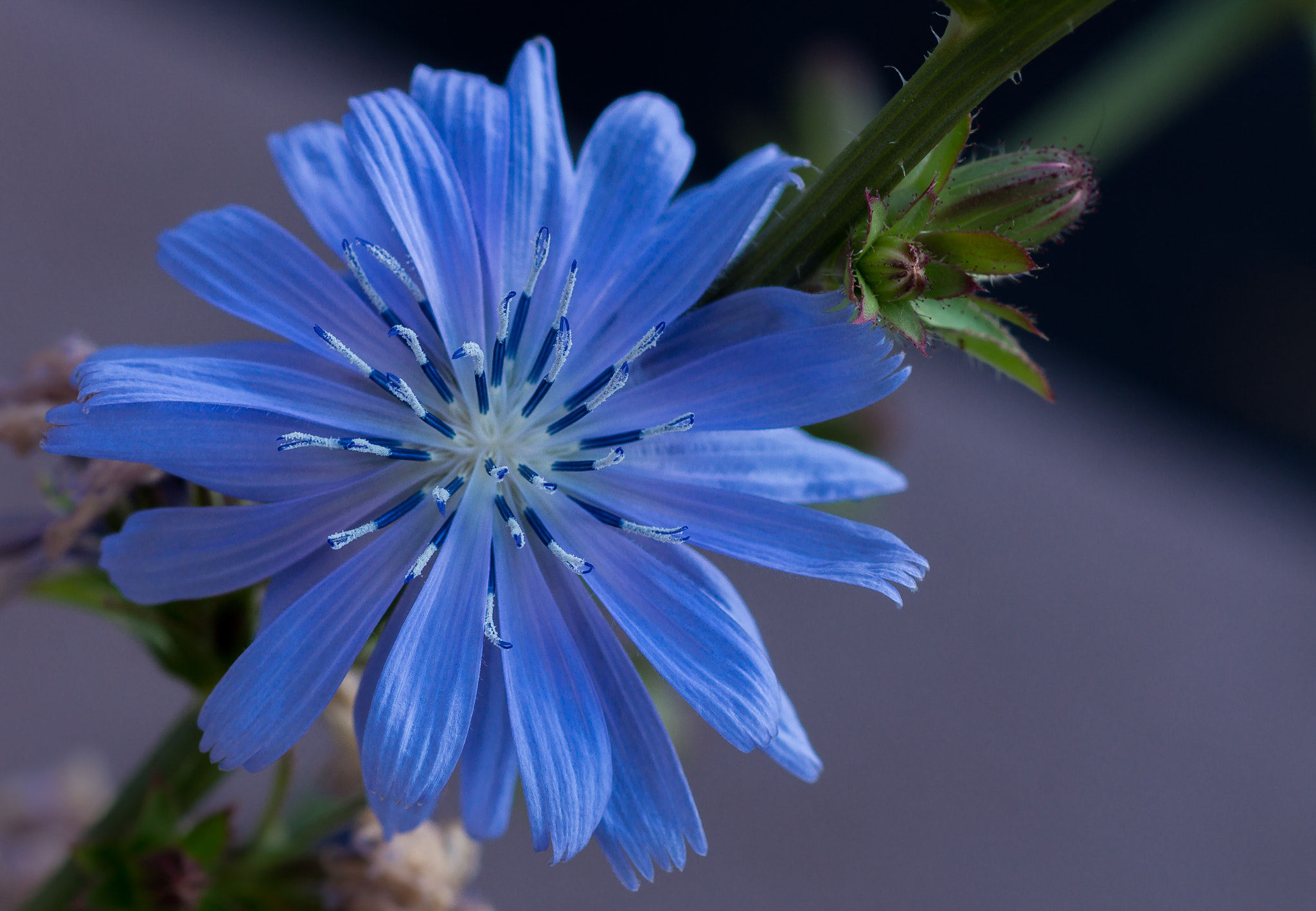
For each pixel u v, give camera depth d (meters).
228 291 0.18
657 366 0.19
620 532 0.18
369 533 0.18
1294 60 0.45
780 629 0.44
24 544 0.20
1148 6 0.42
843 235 0.18
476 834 0.19
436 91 0.19
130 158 0.43
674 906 0.41
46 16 0.43
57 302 0.41
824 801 0.43
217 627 0.19
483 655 0.18
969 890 0.43
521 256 0.19
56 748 0.39
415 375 0.18
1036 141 0.26
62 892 0.20
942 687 0.45
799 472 0.19
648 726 0.18
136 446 0.18
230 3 0.45
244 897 0.20
